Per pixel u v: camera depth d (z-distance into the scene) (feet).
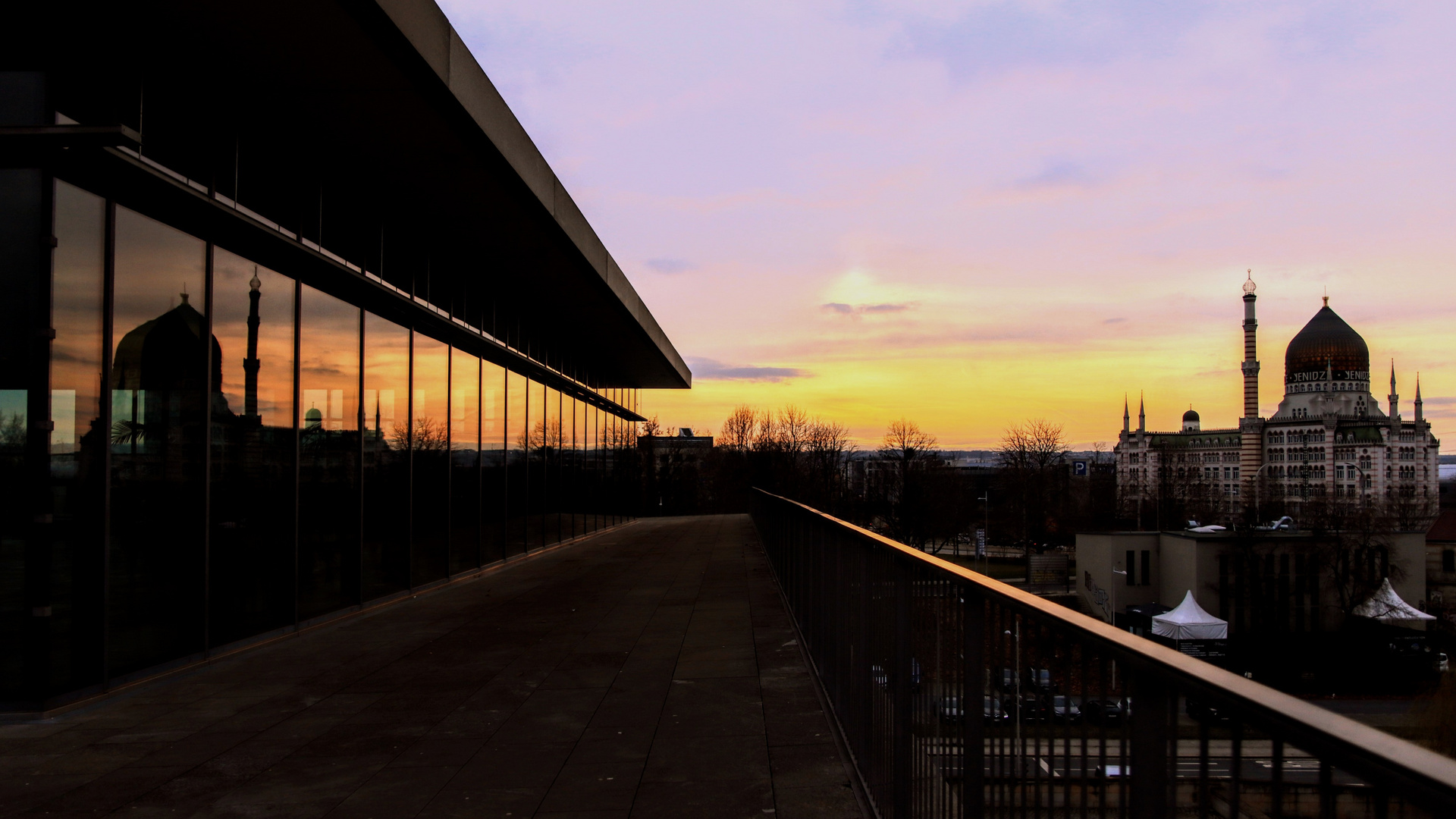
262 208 26.91
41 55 18.92
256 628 26.35
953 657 8.27
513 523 53.88
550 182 36.88
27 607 18.49
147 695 20.25
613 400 94.73
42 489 18.56
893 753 11.12
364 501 33.60
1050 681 5.76
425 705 19.20
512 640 26.73
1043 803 5.97
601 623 29.68
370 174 31.91
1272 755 3.34
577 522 73.61
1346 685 85.76
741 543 68.13
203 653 23.84
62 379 19.11
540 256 43.88
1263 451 444.14
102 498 20.25
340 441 31.86
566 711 18.58
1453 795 2.23
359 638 27.43
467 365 45.60
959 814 8.09
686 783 14.05
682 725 17.38
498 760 15.38
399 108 26.02
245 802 13.50
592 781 14.23
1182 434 487.20
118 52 21.03
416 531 38.60
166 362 22.49
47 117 18.88
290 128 27.61
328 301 31.07
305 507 29.35
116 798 13.74
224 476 24.99
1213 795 3.76
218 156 24.93
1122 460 507.71
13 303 18.67
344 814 12.93
